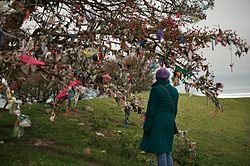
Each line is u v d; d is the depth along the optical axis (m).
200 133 15.67
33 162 6.09
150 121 5.87
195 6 8.13
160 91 5.88
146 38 5.80
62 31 6.58
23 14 6.07
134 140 9.86
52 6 7.68
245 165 11.19
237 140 15.79
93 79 5.49
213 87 5.72
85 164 6.61
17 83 4.77
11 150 6.82
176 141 11.34
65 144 8.05
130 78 6.20
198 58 5.82
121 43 5.69
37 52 4.77
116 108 16.61
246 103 28.20
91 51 5.33
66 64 5.36
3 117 9.72
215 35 5.68
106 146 8.52
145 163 8.07
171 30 5.73
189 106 23.08
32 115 10.73
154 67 5.98
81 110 13.84
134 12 7.32
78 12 7.20
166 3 8.16
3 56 4.21
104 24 5.91
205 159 10.70
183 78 5.64
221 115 22.28
